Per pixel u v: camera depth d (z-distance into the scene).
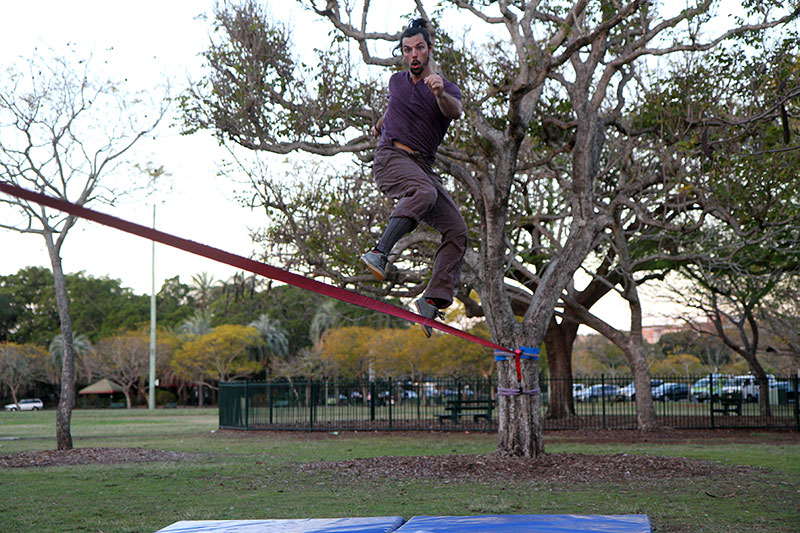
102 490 12.27
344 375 68.69
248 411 31.69
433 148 3.66
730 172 19.05
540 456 15.53
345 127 16.98
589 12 17.11
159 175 20.17
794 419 30.47
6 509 10.41
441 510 9.86
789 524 8.94
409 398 53.09
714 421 30.80
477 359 57.06
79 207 2.40
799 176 19.36
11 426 34.97
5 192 2.23
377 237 20.86
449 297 3.76
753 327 32.34
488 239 15.82
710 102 18.55
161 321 87.06
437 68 3.67
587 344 76.12
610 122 18.55
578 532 4.46
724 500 10.83
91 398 80.75
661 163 19.86
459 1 15.63
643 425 26.62
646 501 10.69
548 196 26.98
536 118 19.83
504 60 16.83
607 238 24.88
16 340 84.50
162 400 78.94
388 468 14.56
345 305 75.88
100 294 87.88
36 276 87.50
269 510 10.05
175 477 13.88
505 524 4.75
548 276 16.11
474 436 25.67
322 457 18.08
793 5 15.12
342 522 5.09
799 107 17.66
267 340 75.50
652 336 96.12
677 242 26.94
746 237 21.48
